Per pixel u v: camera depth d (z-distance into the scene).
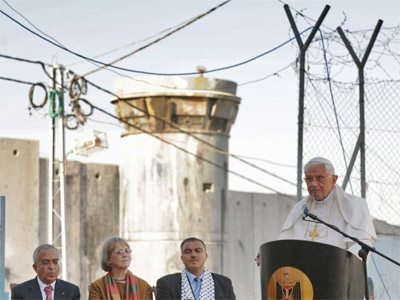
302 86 25.78
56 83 47.88
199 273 17.94
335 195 17.73
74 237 51.47
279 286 15.35
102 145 49.12
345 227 17.53
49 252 18.52
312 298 15.18
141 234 53.22
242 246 57.53
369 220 17.62
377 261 24.09
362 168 25.94
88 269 51.88
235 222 57.09
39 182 50.50
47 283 18.52
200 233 53.78
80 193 52.12
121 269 18.20
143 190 53.50
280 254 15.37
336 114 26.00
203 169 53.78
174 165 53.38
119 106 53.62
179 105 53.03
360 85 26.14
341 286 15.21
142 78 53.03
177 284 17.83
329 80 26.05
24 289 18.42
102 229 52.94
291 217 17.98
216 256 54.38
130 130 53.75
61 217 49.12
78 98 48.09
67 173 51.59
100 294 17.98
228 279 18.11
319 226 17.70
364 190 25.88
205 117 53.31
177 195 53.44
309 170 17.72
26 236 49.78
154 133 53.25
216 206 54.31
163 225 53.19
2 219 34.66
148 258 53.25
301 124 25.69
